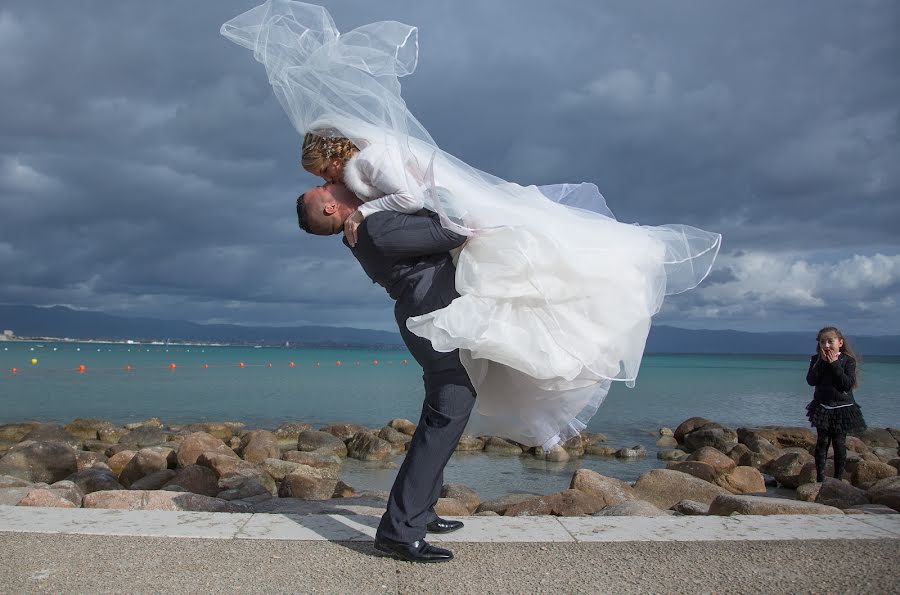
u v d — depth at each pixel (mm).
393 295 3619
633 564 3432
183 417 17203
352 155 3555
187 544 3707
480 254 3512
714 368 61594
